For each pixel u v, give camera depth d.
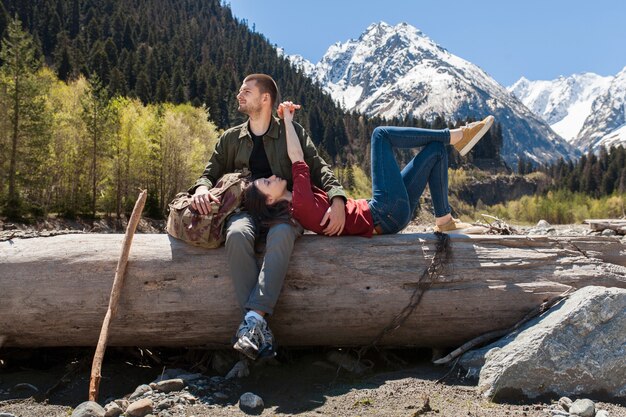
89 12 169.75
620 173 159.50
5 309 3.94
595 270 4.27
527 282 4.19
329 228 4.21
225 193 4.06
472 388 3.69
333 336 4.18
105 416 3.23
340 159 164.38
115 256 4.08
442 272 4.16
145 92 120.88
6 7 146.25
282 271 3.86
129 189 60.31
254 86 4.36
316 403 3.44
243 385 3.78
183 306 3.98
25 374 4.09
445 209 4.83
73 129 57.69
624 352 3.61
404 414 3.24
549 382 3.54
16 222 44.47
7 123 46.91
